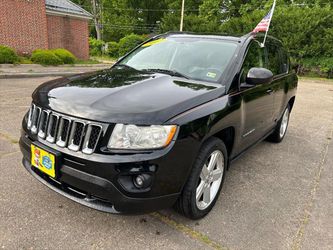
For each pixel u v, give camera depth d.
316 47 23.25
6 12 15.10
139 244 2.49
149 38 4.38
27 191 3.15
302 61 24.17
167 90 2.75
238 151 3.56
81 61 19.52
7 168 3.61
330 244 2.66
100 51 42.06
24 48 16.17
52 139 2.50
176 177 2.42
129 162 2.22
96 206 2.38
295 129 6.60
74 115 2.37
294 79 5.44
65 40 19.58
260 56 4.01
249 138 3.72
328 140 5.87
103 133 2.26
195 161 2.62
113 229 2.65
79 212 2.86
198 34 4.04
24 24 15.95
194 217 2.80
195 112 2.54
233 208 3.13
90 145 2.31
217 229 2.76
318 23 23.17
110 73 3.31
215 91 2.91
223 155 3.02
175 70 3.43
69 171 2.38
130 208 2.31
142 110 2.34
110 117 2.28
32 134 2.71
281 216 3.04
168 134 2.31
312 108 9.35
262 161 4.50
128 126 2.26
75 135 2.37
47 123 2.56
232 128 3.10
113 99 2.47
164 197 2.40
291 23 23.59
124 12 48.44
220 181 3.08
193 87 2.91
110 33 49.28
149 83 2.89
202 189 2.81
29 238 2.46
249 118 3.47
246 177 3.90
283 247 2.58
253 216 3.01
